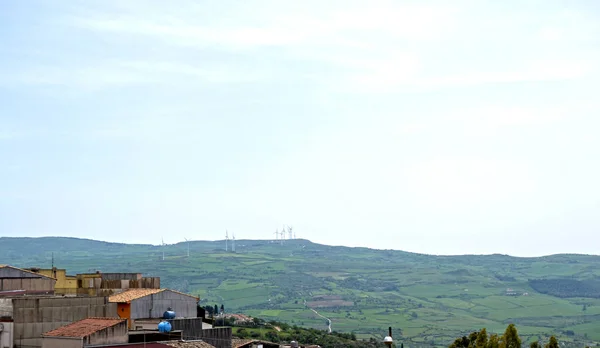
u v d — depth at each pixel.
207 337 79.56
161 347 62.75
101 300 74.38
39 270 100.19
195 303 92.38
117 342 61.47
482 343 100.44
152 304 87.00
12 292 79.31
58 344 59.81
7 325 65.81
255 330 189.75
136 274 112.25
